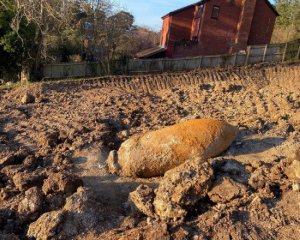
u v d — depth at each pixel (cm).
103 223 727
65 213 716
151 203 738
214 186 742
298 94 1752
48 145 1140
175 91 2136
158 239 642
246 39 3059
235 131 975
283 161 809
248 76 2330
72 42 2967
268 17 3134
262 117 1364
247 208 700
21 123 1447
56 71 2509
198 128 922
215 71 2417
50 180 817
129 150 927
